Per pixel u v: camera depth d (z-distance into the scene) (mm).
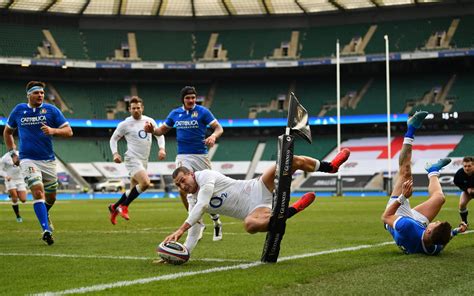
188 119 13023
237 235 13852
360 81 66312
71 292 6145
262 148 66062
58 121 12102
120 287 6398
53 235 14062
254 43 67000
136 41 67312
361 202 36188
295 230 15031
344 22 66500
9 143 12250
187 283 6605
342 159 8797
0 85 65250
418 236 8836
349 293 5977
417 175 57344
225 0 61812
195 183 8422
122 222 19656
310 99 66000
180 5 63812
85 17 67312
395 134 65125
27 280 7043
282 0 61781
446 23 62938
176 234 8297
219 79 69688
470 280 6773
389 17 65125
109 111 66125
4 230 16297
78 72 67688
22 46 63531
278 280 6695
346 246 10844
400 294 5934
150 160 64938
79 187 59750
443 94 62812
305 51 65125
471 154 59156
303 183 60500
